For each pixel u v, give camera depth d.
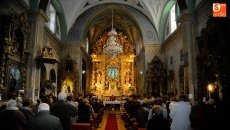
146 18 26.72
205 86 14.02
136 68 35.22
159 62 25.50
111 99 32.75
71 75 25.30
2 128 5.16
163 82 25.05
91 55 36.88
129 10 26.66
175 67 21.67
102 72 36.62
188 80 15.89
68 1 23.75
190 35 16.05
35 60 16.19
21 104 7.80
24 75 15.26
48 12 21.17
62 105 6.29
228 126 5.02
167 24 24.94
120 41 37.78
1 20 12.88
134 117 11.86
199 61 14.62
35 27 16.33
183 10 16.50
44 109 4.38
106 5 26.52
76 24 26.62
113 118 21.16
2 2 12.82
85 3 25.12
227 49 11.10
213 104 9.20
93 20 27.88
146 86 25.48
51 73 21.59
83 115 9.94
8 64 13.02
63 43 26.16
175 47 21.61
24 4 15.49
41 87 16.97
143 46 26.62
